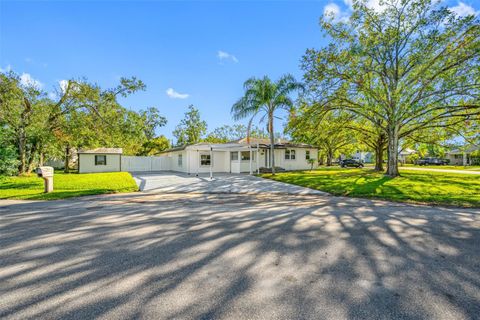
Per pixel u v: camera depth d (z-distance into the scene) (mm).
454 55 12062
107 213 6227
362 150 32875
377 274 2891
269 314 2127
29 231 4645
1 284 2662
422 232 4566
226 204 7582
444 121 15297
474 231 4637
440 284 2654
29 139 20562
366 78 14648
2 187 11797
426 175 17031
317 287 2588
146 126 23062
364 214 6086
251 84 18172
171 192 10406
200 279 2779
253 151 23438
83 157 24766
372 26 13578
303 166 26734
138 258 3379
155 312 2162
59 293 2479
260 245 3881
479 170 23234
